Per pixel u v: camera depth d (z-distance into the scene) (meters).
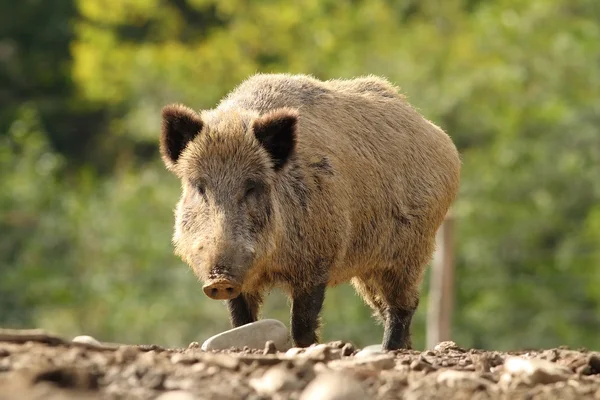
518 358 22.31
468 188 76.06
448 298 55.84
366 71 83.12
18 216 78.44
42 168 82.75
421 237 32.41
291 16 94.00
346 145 30.16
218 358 20.11
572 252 72.94
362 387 18.41
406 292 32.44
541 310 72.50
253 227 26.80
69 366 18.36
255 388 18.52
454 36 88.38
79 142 112.62
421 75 81.44
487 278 73.19
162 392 18.09
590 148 77.75
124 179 84.88
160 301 72.06
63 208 79.44
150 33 110.00
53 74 114.81
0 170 82.25
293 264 28.39
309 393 17.66
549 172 76.56
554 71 82.06
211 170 27.00
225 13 108.12
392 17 92.62
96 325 73.44
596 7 85.00
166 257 74.56
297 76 31.20
